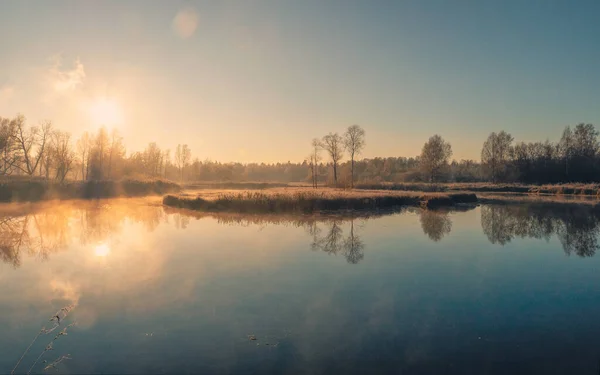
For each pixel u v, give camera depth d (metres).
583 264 16.45
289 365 7.89
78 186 54.12
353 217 31.00
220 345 8.77
